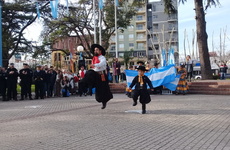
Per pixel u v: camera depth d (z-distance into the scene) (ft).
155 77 59.41
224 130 23.65
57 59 158.92
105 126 26.32
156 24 245.24
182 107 38.06
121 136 22.38
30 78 57.57
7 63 98.32
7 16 95.61
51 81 61.82
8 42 96.94
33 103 48.52
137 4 98.84
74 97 59.36
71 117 31.76
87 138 21.91
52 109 39.52
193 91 60.90
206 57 77.56
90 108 39.24
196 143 19.72
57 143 20.53
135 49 247.29
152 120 28.96
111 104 43.29
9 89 55.11
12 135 23.47
